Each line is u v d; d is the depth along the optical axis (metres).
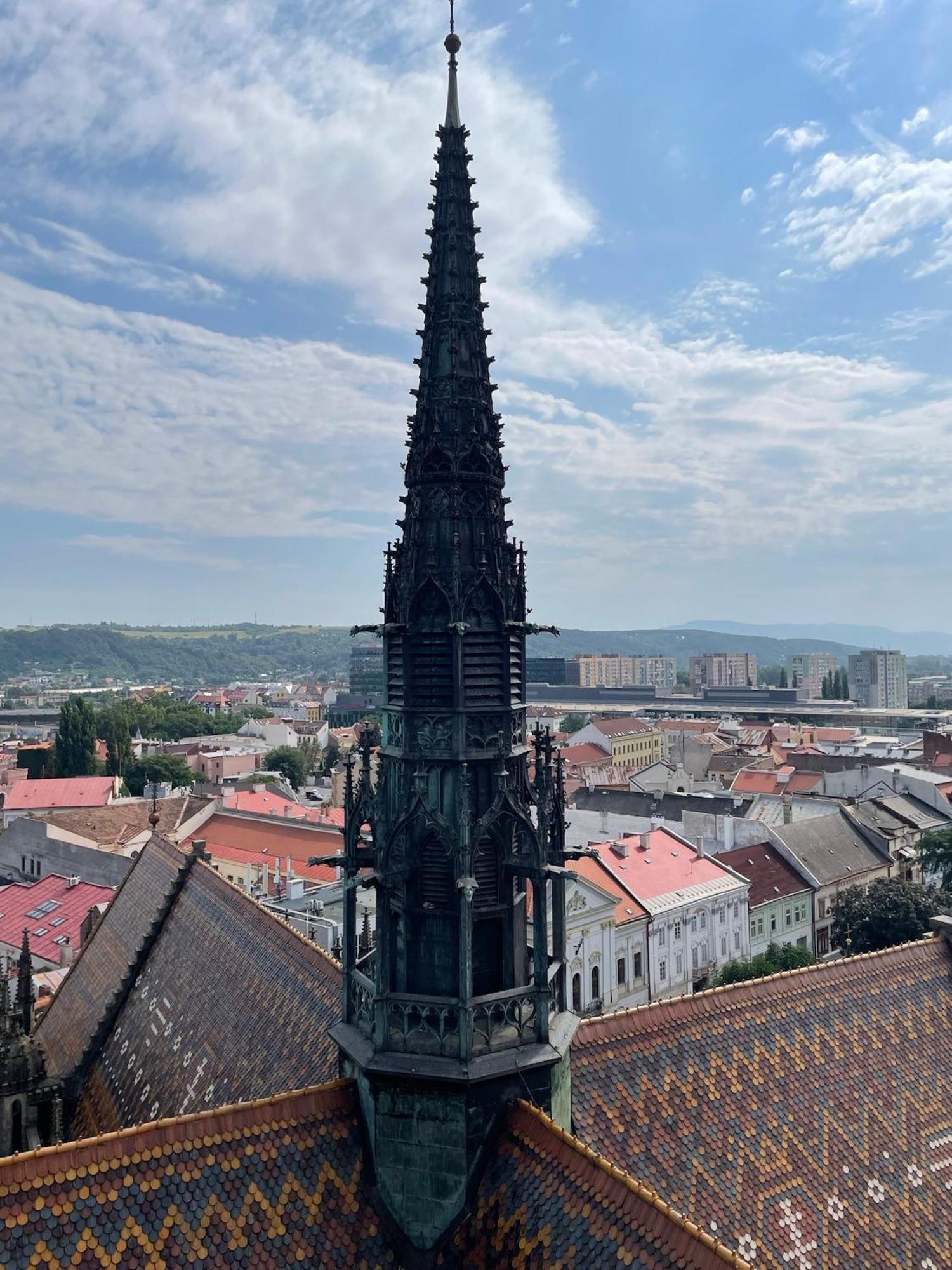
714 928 99.00
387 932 20.95
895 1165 24.89
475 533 21.08
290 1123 20.56
